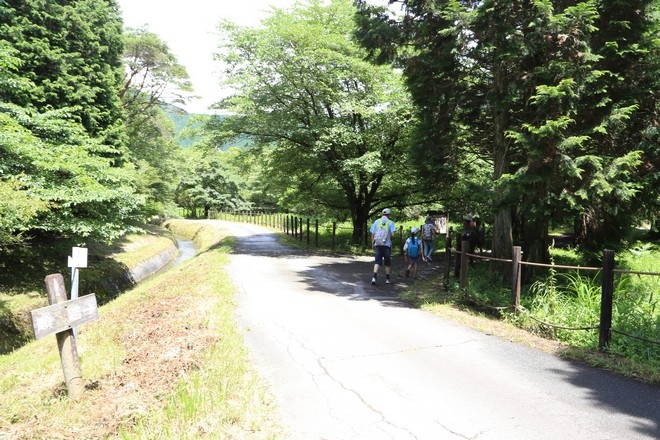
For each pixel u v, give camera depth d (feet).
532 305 21.11
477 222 45.39
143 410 11.56
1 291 37.86
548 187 22.63
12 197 30.91
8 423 11.60
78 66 54.90
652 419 11.50
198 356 15.51
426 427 11.09
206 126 58.95
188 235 127.34
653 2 22.50
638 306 19.26
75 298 13.23
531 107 24.40
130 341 17.90
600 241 29.86
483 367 15.30
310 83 51.16
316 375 14.53
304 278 35.91
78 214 42.45
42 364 17.08
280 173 66.08
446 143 31.42
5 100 42.78
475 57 26.27
